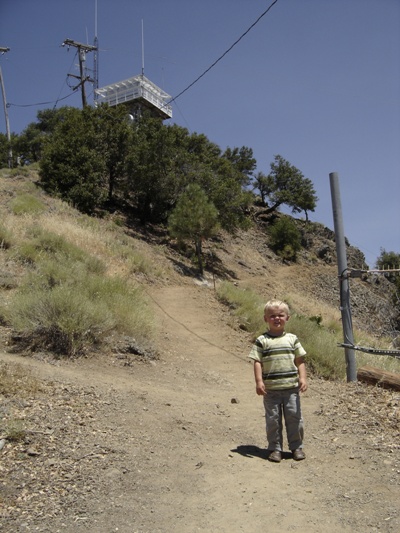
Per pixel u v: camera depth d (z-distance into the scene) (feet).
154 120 108.99
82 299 30.27
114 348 29.89
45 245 46.85
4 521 10.73
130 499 12.03
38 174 88.79
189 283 65.31
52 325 27.91
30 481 12.54
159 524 10.96
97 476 13.07
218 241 112.88
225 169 114.11
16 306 29.45
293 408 15.64
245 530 10.78
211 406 22.11
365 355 37.27
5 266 39.58
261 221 143.74
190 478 13.44
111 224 78.54
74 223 65.05
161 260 70.79
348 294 27.37
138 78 143.95
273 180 153.28
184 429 17.99
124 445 15.38
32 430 15.39
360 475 13.91
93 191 84.53
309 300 96.22
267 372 15.87
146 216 94.73
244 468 14.39
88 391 20.70
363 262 150.00
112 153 93.15
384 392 23.17
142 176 89.25
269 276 106.22
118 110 97.09
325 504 12.05
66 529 10.58
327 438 17.28
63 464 13.58
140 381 25.43
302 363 16.11
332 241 152.46
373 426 18.08
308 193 152.46
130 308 34.58
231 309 53.21
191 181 93.61
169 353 33.58
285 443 17.57
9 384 19.31
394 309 63.16
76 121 92.48
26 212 60.75
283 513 11.55
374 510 11.71
